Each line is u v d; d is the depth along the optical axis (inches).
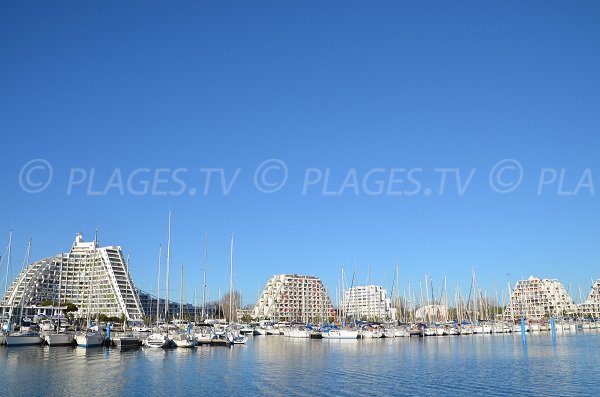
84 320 5718.5
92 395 1876.2
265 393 1914.4
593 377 2240.4
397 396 1844.2
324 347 4138.8
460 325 6190.9
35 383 2108.8
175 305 6835.6
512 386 2025.1
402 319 7677.2
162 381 2182.6
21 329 4340.6
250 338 5639.8
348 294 7421.3
